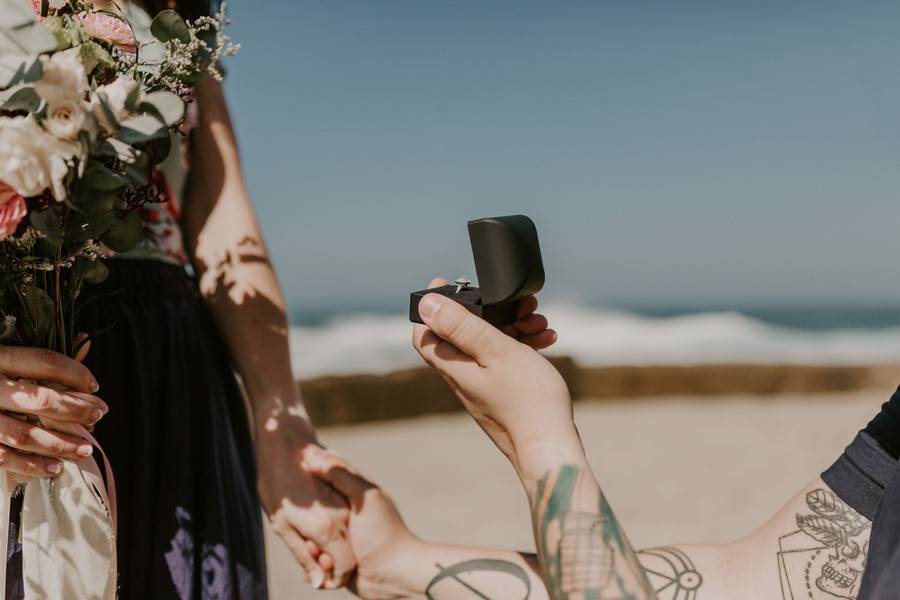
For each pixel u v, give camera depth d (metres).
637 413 9.55
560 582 0.71
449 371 0.78
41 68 0.76
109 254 1.12
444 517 4.99
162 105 0.84
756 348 24.48
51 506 0.92
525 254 0.78
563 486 0.73
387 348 19.80
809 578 0.89
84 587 0.93
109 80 0.88
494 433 0.80
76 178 0.80
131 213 0.99
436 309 0.75
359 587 1.16
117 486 1.08
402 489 5.75
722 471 6.23
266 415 1.23
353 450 7.30
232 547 1.19
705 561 0.95
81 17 0.88
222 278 1.28
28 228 0.82
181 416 1.16
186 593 1.09
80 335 0.99
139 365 1.12
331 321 26.00
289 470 1.19
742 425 8.52
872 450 0.88
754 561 0.93
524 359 0.76
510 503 5.34
